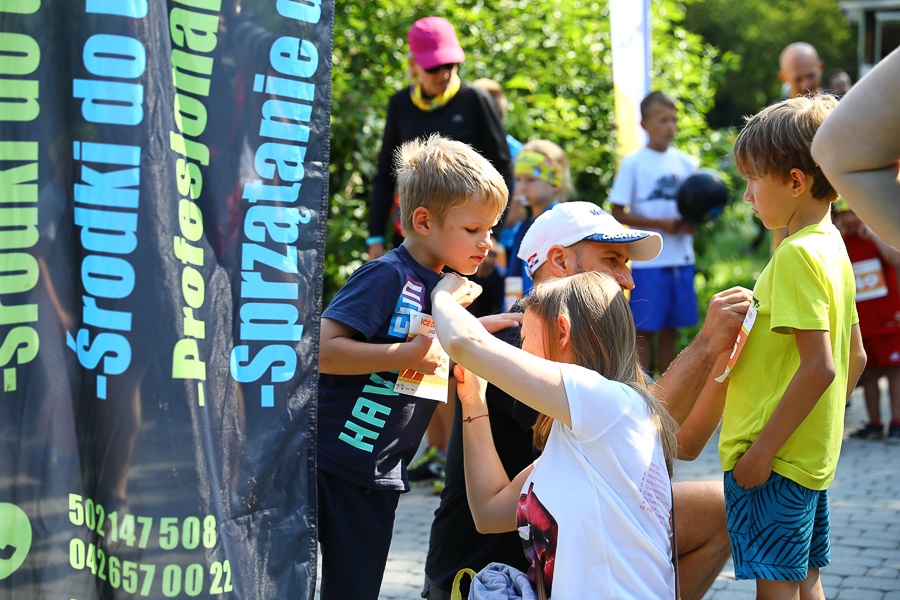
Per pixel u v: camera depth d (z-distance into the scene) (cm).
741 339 263
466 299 244
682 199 662
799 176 264
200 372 190
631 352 230
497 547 274
